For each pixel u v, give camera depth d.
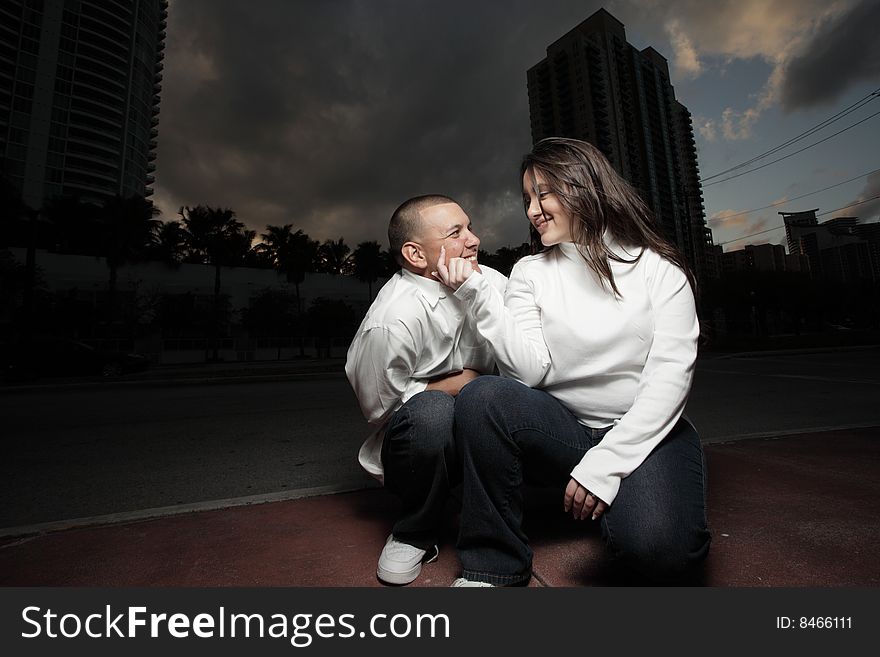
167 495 2.50
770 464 2.57
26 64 69.81
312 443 3.77
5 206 32.12
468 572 1.21
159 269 40.78
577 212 1.21
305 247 44.44
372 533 1.74
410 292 1.35
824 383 7.04
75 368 11.77
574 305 1.24
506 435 1.12
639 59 90.44
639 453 1.04
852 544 1.50
